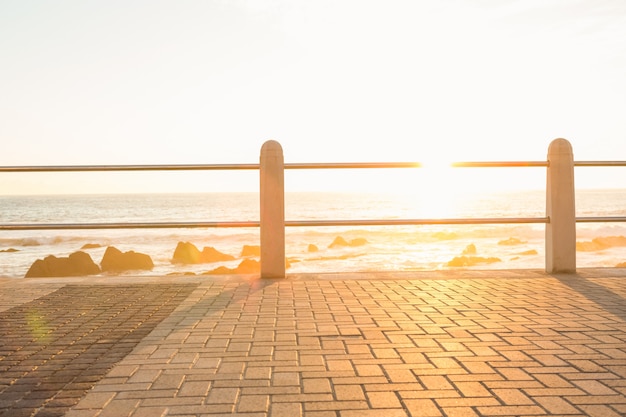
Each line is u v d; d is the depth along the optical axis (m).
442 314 4.25
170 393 2.67
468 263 26.41
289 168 6.00
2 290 5.48
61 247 39.38
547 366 3.00
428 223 6.00
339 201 109.31
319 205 91.62
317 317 4.19
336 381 2.79
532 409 2.42
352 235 41.72
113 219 66.88
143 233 46.34
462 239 38.03
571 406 2.45
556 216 6.16
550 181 6.20
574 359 3.12
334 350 3.33
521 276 6.02
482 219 6.06
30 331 3.94
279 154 5.95
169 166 5.93
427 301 4.74
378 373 2.90
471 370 2.94
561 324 3.92
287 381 2.80
